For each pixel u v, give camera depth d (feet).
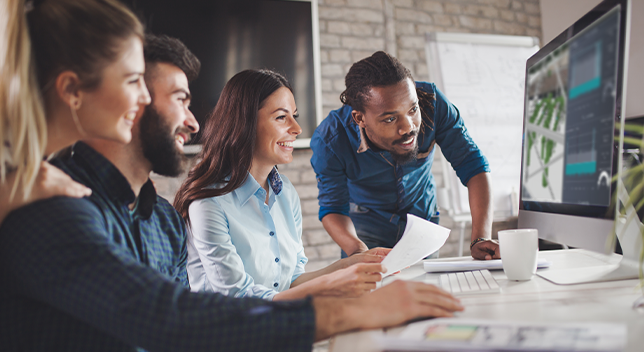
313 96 8.98
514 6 10.99
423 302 1.92
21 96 1.76
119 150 2.22
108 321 1.57
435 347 1.40
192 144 7.32
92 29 1.80
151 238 2.46
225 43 8.43
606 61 2.29
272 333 1.60
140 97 2.02
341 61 9.39
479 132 9.85
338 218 5.05
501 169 9.86
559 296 2.20
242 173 3.62
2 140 1.78
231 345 1.57
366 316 1.82
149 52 2.28
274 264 3.79
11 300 1.73
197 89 8.25
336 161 5.02
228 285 3.25
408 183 5.13
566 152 2.72
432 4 10.28
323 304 1.82
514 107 10.17
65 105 1.87
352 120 4.83
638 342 1.49
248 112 3.65
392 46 9.73
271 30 8.73
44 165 1.87
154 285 1.61
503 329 1.49
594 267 2.80
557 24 10.79
